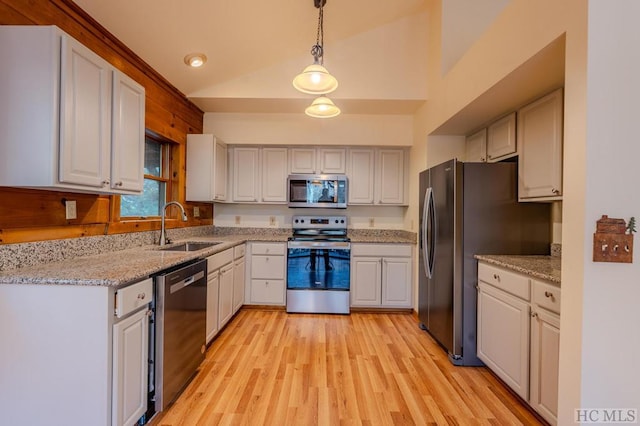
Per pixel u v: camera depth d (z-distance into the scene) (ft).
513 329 6.36
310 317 11.42
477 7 9.44
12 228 5.06
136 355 5.18
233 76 10.68
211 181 11.02
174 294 6.08
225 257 9.71
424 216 9.79
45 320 4.56
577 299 4.38
